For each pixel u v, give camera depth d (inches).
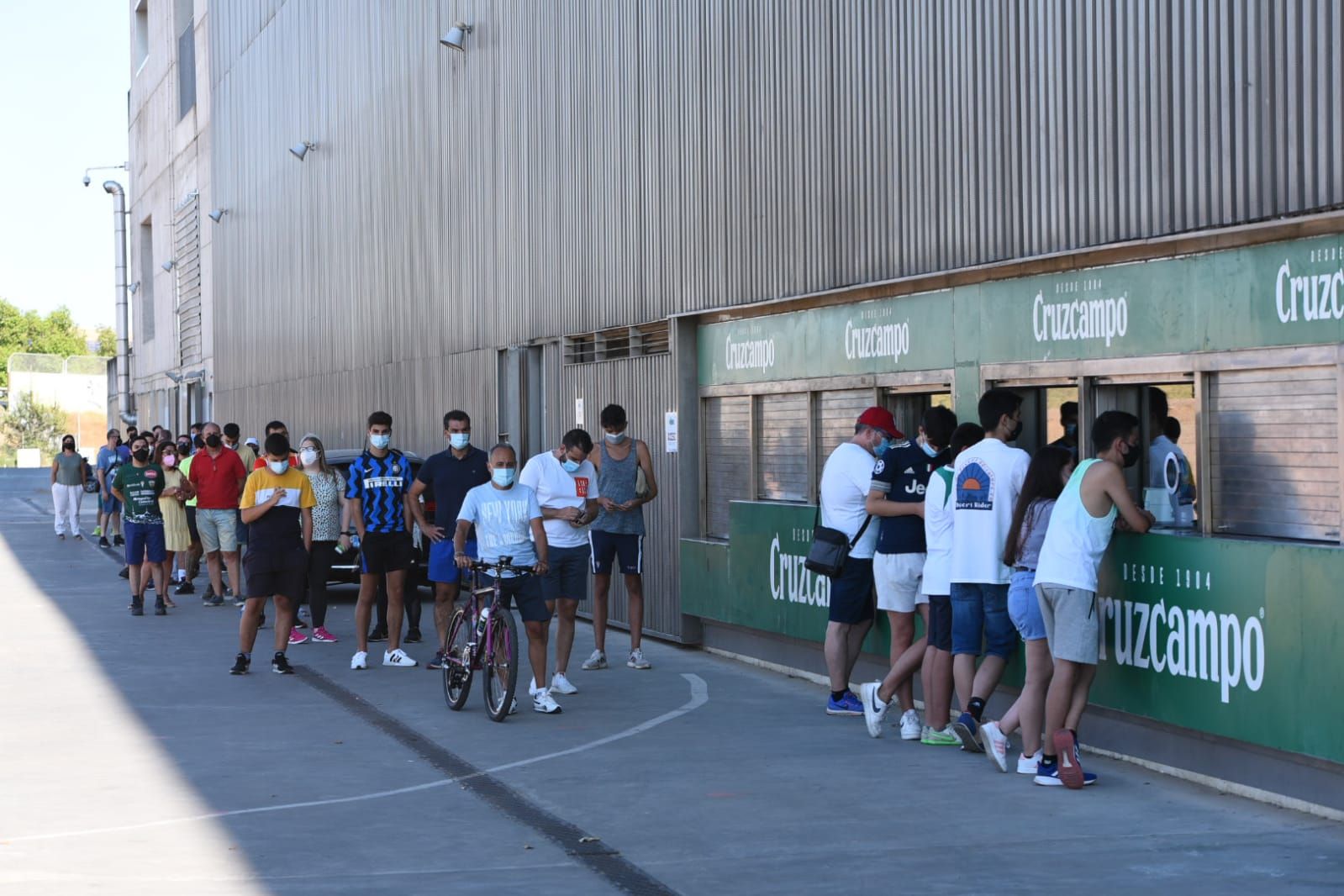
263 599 495.5
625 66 596.1
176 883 250.5
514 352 719.7
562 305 662.5
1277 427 303.7
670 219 559.5
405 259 892.6
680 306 552.1
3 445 3750.0
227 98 1472.7
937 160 403.5
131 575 679.1
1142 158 330.6
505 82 725.9
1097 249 342.3
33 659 535.5
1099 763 341.4
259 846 274.7
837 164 451.2
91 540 1210.6
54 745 374.3
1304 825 281.9
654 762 348.5
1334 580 275.7
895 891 243.9
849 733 383.2
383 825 291.1
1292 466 300.0
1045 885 245.9
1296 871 252.1
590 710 421.1
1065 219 355.6
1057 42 357.7
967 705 348.5
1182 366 323.3
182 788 325.1
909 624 379.6
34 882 251.1
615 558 538.0
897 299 424.8
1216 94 309.7
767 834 281.1
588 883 250.1
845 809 300.4
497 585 406.9
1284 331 296.5
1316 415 293.6
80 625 641.0
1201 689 309.1
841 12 448.5
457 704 419.2
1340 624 274.4
